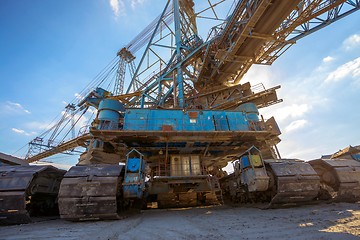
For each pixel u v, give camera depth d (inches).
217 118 504.4
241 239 159.3
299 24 679.1
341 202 323.0
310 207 301.9
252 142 514.3
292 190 292.8
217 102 877.2
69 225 243.0
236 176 400.5
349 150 438.6
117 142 470.0
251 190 327.0
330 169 333.7
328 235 154.1
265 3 542.6
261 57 792.3
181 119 493.0
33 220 262.1
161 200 582.2
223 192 555.5
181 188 450.6
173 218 292.4
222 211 341.4
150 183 388.5
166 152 493.4
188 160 515.8
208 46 849.5
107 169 300.2
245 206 388.8
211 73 940.6
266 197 359.3
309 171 311.4
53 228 224.8
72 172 287.1
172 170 495.5
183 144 496.7
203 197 597.0
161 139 451.5
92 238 179.5
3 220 245.4
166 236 181.6
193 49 965.8
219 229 197.5
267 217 244.7
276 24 638.5
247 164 341.4
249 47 729.6
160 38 1189.1
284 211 283.1
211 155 570.6
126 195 298.0
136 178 305.1
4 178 259.6
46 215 335.6
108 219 276.8
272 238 157.5
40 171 278.1
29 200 277.7
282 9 582.6
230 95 858.8
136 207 414.9
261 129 494.3
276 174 301.3
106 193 265.7
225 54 754.2
